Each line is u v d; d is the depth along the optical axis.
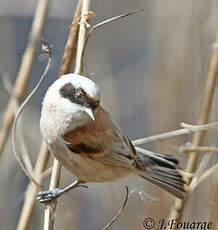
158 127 12.39
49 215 8.55
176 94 12.22
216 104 11.43
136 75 14.08
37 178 9.64
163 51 12.48
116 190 12.52
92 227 12.40
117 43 14.18
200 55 11.80
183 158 12.05
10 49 13.11
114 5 14.23
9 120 10.58
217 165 9.69
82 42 8.88
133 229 12.03
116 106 13.05
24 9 13.21
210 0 11.53
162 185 9.73
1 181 12.28
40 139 12.27
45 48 8.72
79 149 9.00
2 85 12.79
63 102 8.79
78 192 12.40
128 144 9.41
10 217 12.22
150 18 13.37
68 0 13.05
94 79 13.02
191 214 10.92
